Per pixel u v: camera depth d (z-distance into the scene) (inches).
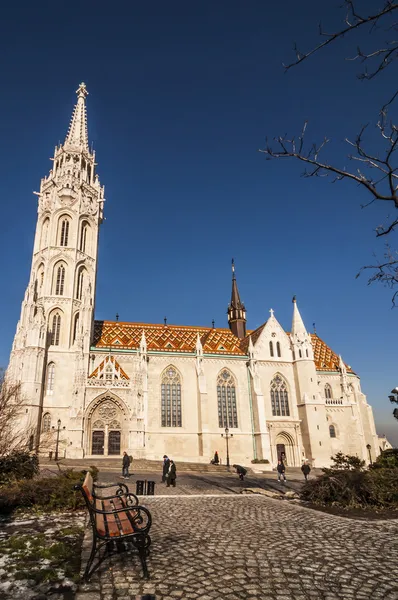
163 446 2415.1
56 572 370.6
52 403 2330.2
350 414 2805.1
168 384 2576.3
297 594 319.3
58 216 2758.4
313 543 470.3
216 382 2652.6
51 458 2066.9
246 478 1638.8
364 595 318.0
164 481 1346.0
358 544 466.6
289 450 2645.2
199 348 2652.6
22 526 575.8
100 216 3051.2
